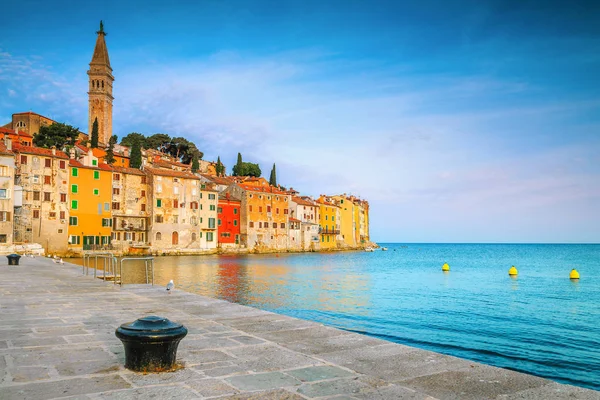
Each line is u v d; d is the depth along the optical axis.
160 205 92.81
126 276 50.94
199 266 70.50
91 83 133.88
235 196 115.12
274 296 37.66
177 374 6.68
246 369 6.96
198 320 11.19
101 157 97.62
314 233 137.50
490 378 6.64
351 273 64.25
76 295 16.47
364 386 6.18
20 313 12.49
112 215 86.44
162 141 140.88
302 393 5.88
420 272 67.25
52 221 76.88
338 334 9.57
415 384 6.37
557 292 41.22
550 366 16.89
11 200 66.25
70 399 5.62
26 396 5.71
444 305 32.75
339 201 158.75
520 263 94.50
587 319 26.72
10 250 63.47
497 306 32.16
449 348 19.48
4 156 66.44
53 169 77.38
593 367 16.73
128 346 6.85
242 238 113.06
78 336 9.45
